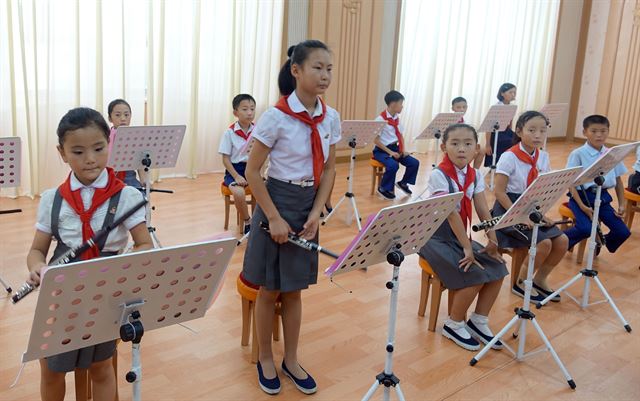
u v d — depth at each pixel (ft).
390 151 16.96
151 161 10.35
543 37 29.25
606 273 11.66
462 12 24.76
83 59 15.43
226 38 18.15
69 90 15.33
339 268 5.57
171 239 12.46
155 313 4.51
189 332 8.43
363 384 7.33
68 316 4.00
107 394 5.69
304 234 6.50
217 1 17.67
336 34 20.94
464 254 8.38
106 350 5.39
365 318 9.20
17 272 10.32
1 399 6.61
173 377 7.26
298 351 8.08
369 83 22.68
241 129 13.16
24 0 14.24
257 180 6.31
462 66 25.41
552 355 7.57
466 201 8.34
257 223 6.67
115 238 5.25
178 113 17.72
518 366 7.93
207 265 4.48
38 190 15.31
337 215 15.21
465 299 8.29
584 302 9.86
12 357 7.53
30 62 14.58
